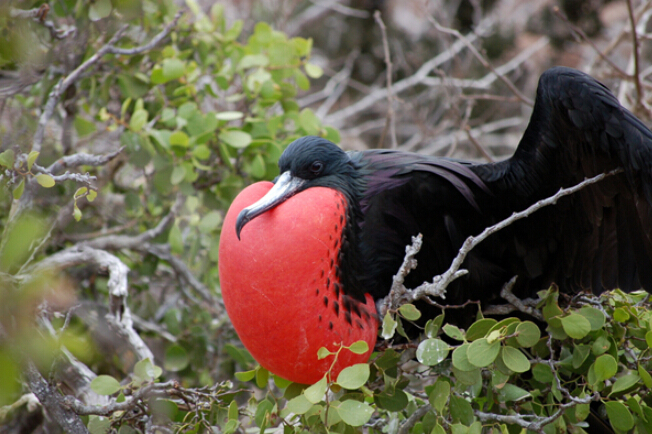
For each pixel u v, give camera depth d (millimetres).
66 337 4191
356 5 15172
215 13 8297
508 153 13430
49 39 6750
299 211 4883
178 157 7348
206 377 7480
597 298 5641
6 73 5777
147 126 7418
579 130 5332
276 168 7609
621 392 5238
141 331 7598
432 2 14047
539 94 5484
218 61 8391
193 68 7949
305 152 5410
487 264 6031
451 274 4750
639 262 5613
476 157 11781
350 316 5113
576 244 5949
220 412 5352
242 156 7746
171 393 5199
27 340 3568
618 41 10000
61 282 3666
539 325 6285
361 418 4469
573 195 5738
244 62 7875
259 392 7605
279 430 5645
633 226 5570
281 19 11984
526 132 5625
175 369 6844
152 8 7934
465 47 13930
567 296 5871
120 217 7980
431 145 11164
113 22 6957
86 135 7414
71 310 4926
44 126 6164
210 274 7773
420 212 5781
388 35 14820
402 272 4957
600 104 5172
